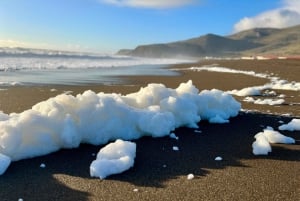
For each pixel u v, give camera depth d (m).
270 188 3.61
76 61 36.81
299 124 6.23
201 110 6.75
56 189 3.54
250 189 3.59
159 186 3.65
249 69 24.56
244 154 4.78
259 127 6.36
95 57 51.06
